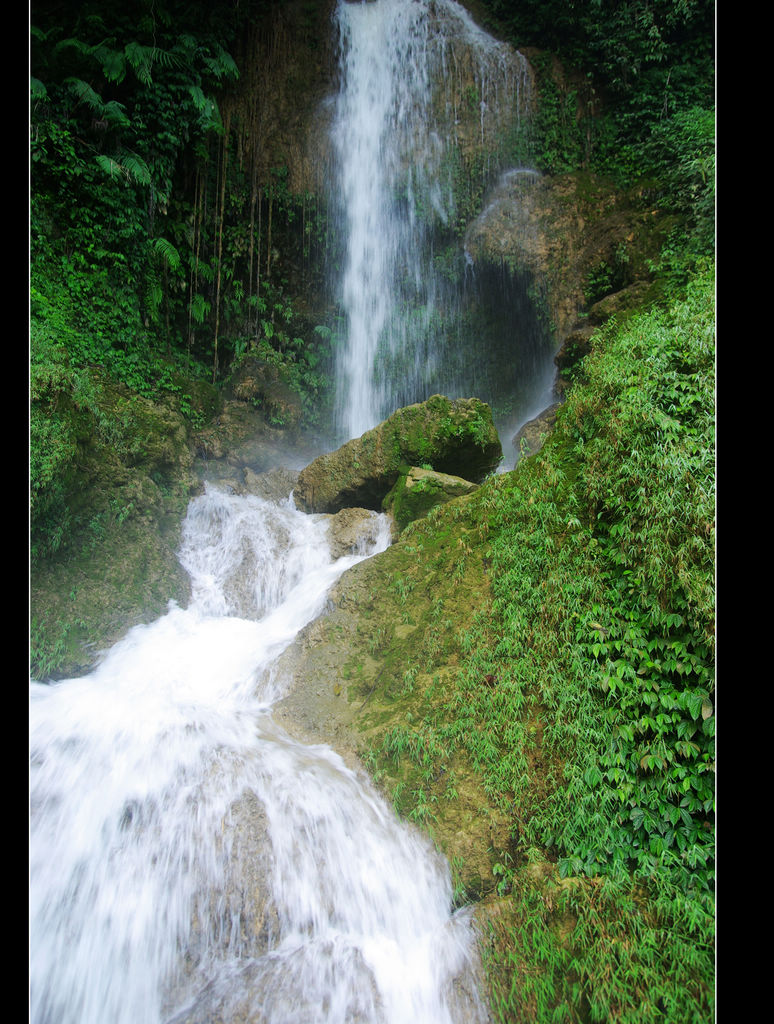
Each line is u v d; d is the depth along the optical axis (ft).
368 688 18.44
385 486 27.61
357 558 25.14
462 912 13.53
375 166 47.32
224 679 20.30
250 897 13.48
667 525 15.15
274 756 16.39
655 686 14.32
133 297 32.17
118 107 31.27
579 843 13.62
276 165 44.19
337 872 14.24
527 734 15.07
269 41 44.73
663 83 44.93
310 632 20.39
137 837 14.29
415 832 14.74
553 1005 12.16
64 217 30.01
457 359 47.19
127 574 23.57
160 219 35.86
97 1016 12.57
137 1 34.14
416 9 49.65
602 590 15.99
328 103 46.11
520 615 16.75
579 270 42.11
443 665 17.40
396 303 47.26
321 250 45.50
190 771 15.62
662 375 17.88
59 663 20.03
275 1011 12.44
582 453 18.63
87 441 23.70
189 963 13.04
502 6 49.75
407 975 13.14
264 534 27.32
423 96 48.70
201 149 36.76
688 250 36.14
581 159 46.65
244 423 36.73
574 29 47.80
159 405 30.96
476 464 27.63
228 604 25.64
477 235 45.39
